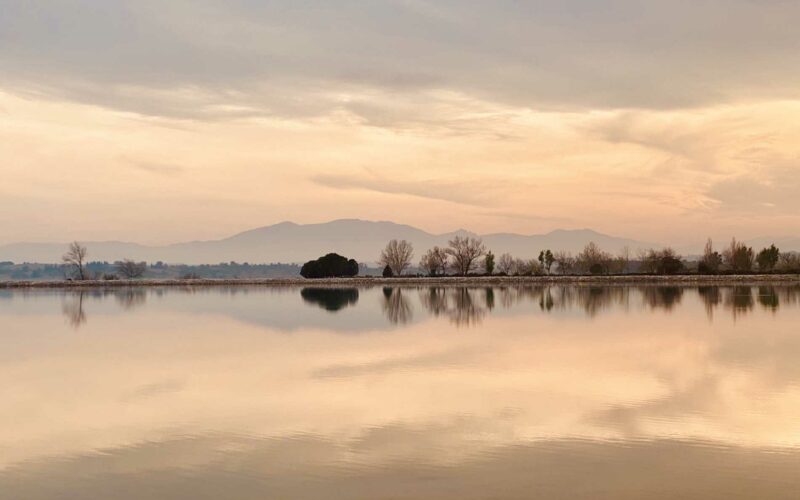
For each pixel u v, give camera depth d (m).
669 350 32.53
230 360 31.38
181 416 20.98
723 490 14.38
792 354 31.08
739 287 90.12
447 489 14.59
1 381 27.11
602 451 16.92
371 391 24.00
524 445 17.48
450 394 23.34
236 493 14.61
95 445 18.14
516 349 33.31
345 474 15.56
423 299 70.69
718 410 20.81
